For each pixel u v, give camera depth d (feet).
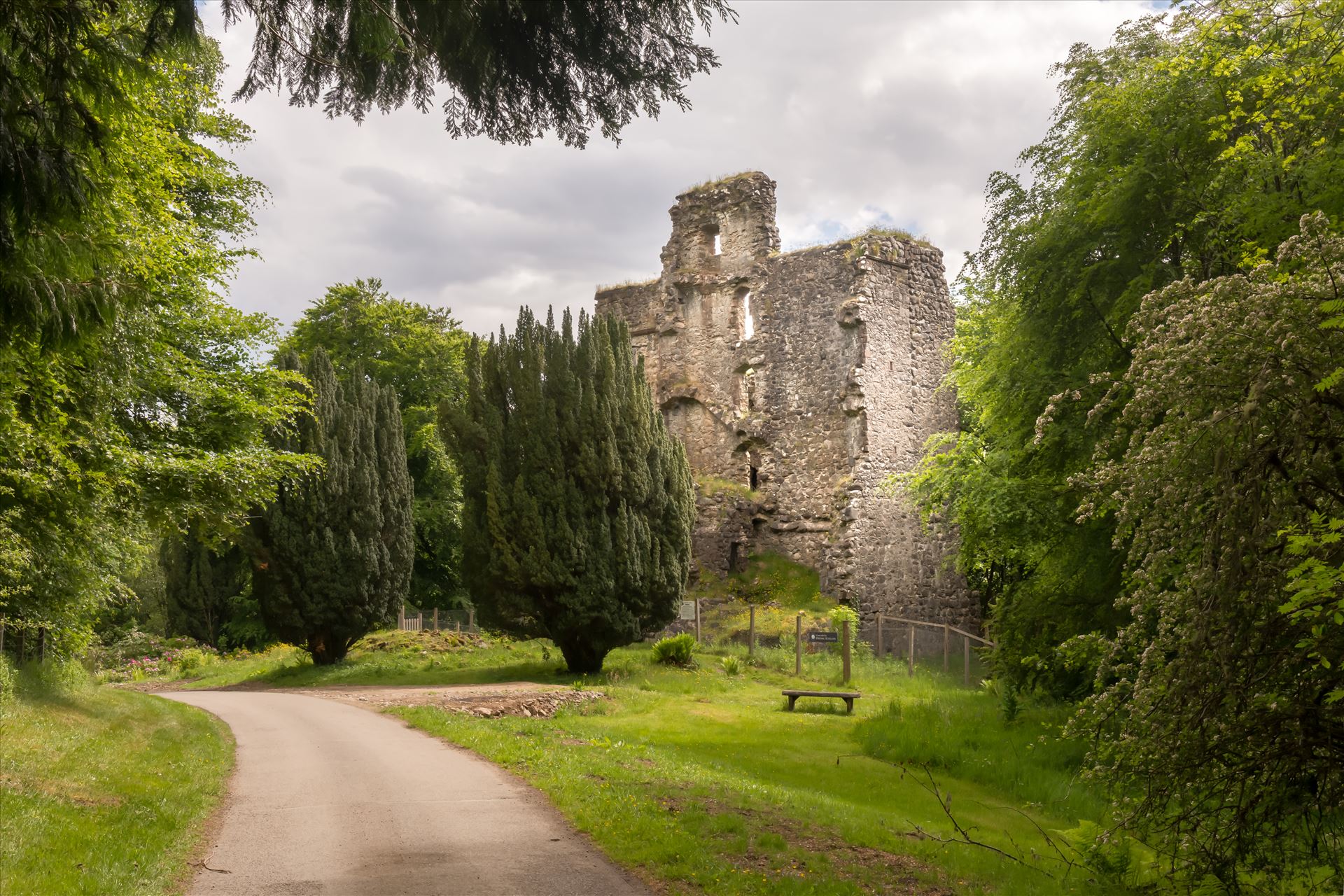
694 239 117.50
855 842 26.40
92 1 16.52
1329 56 34.37
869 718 53.98
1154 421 24.06
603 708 57.67
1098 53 49.42
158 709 49.03
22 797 24.39
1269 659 18.34
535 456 71.36
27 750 31.27
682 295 117.50
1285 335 17.74
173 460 49.21
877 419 101.50
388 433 87.71
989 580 109.19
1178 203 43.96
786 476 106.83
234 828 25.64
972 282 89.61
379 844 23.89
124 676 93.30
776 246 113.29
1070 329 48.85
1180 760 18.75
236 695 64.39
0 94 15.55
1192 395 19.36
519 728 45.78
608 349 73.41
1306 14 34.53
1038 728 47.42
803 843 25.49
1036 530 53.83
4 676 42.34
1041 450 49.32
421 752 38.22
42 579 48.49
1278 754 17.99
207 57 19.69
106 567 55.06
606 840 24.11
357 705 55.67
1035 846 28.96
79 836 22.29
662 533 75.51
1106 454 23.47
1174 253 46.44
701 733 49.67
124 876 20.01
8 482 38.99
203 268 56.34
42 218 16.33
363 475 83.30
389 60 18.67
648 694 64.39
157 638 111.55
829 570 99.60
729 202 114.93
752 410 110.63
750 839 25.25
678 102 20.13
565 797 28.73
